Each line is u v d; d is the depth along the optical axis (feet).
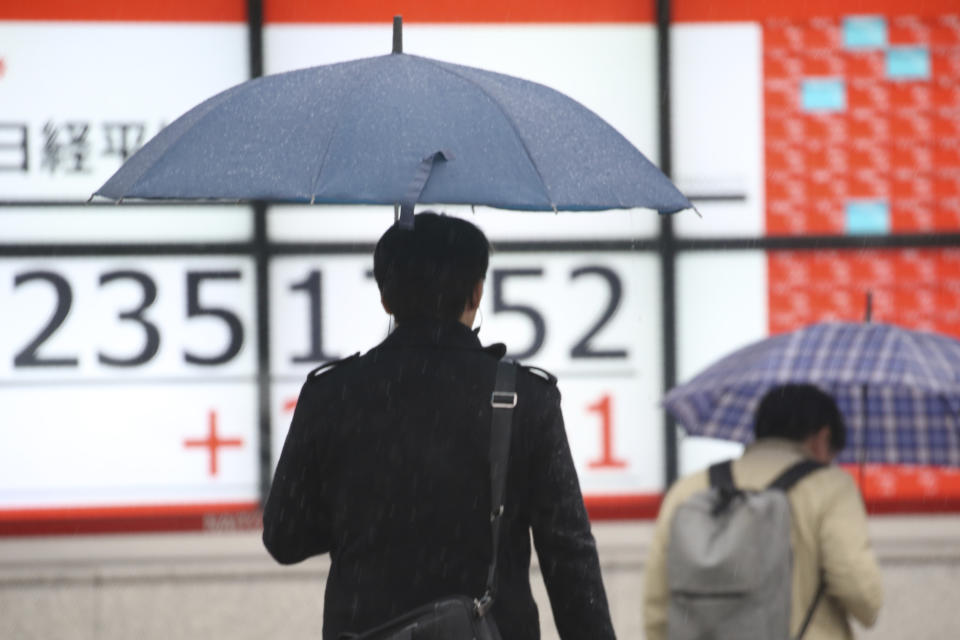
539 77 81.76
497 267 81.15
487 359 34.22
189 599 79.51
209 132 35.04
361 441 33.53
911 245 82.28
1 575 78.38
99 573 78.79
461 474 33.09
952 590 81.20
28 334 79.30
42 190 79.41
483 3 81.46
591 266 81.46
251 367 80.38
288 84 36.47
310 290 80.74
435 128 34.14
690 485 51.72
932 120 82.33
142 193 33.58
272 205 80.48
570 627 34.09
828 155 82.12
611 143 37.24
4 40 79.10
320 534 35.12
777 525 47.60
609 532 81.05
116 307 79.77
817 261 82.12
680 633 47.98
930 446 58.13
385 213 81.05
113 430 79.56
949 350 52.29
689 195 81.97
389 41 81.30
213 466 80.02
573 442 81.41
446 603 32.12
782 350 52.44
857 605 49.37
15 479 79.00
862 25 82.28
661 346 81.76
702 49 81.97
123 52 79.82
